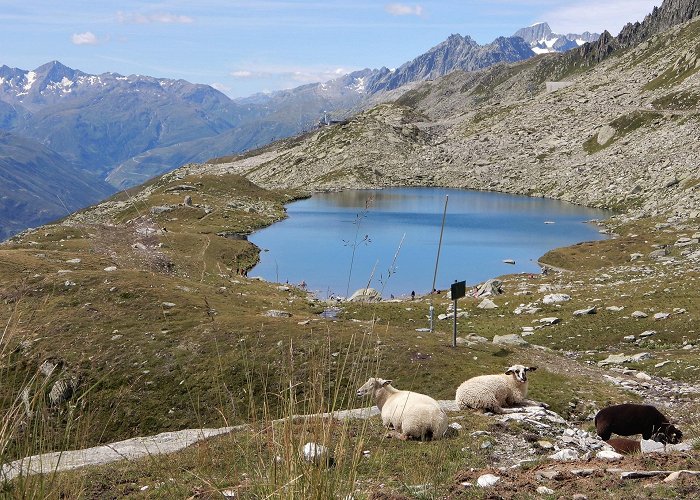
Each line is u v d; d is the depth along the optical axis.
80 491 6.52
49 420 5.80
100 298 42.06
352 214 154.75
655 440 13.45
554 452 13.82
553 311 52.09
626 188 152.12
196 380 31.06
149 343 34.94
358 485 9.59
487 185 199.25
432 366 31.66
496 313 54.56
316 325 37.34
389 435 13.96
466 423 16.28
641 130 183.00
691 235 86.50
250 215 142.88
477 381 18.53
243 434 8.73
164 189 169.25
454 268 90.81
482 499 8.73
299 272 89.38
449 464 12.15
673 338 41.41
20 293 5.88
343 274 87.94
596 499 8.30
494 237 116.81
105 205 116.06
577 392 28.53
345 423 5.80
